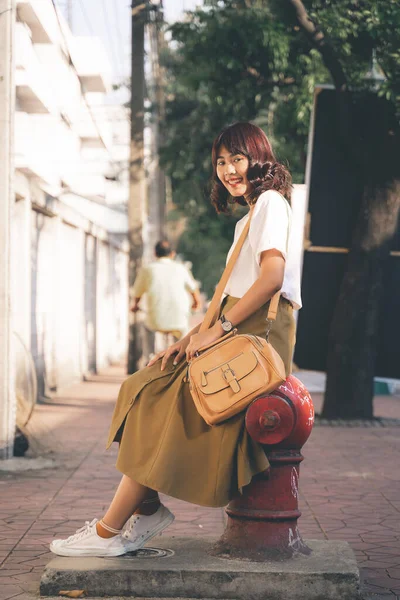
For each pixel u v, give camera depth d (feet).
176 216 110.73
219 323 13.21
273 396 12.92
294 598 12.96
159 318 43.60
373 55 39.19
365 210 38.45
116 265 85.97
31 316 43.50
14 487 22.00
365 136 38.40
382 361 39.19
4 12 24.73
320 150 39.01
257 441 13.00
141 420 13.52
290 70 43.96
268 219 13.33
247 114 49.55
